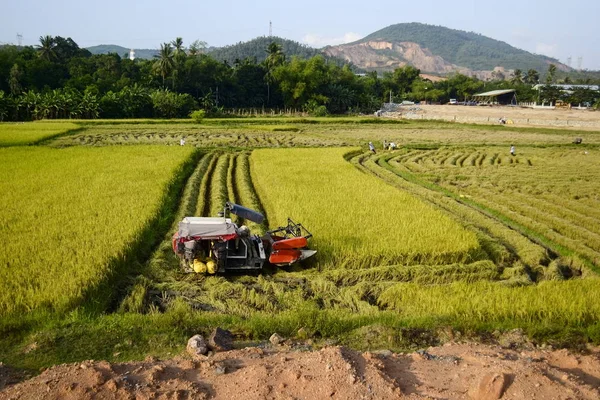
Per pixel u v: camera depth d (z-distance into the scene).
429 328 9.18
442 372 6.95
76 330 8.49
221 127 59.84
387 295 10.76
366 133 56.44
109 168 24.34
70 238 12.98
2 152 29.83
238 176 25.02
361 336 8.79
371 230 14.70
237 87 100.38
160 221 16.11
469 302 10.04
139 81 90.62
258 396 6.20
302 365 6.83
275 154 32.72
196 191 22.09
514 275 12.75
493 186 25.09
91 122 60.06
